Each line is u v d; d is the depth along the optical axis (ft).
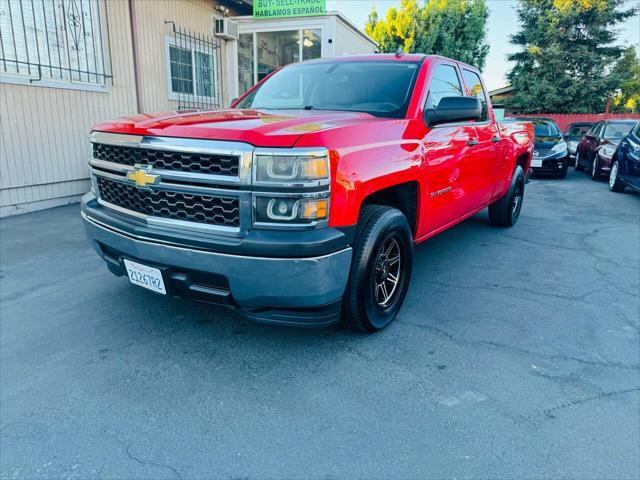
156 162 8.80
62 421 7.58
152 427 7.47
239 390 8.46
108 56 24.76
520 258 16.53
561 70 89.45
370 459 6.84
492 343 10.33
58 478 6.43
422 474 6.58
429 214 12.15
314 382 8.73
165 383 8.64
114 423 7.55
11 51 20.01
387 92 11.89
